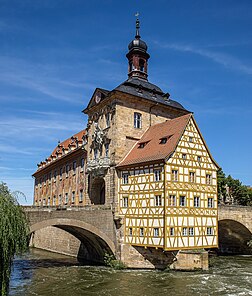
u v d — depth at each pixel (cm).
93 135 3991
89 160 4066
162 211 2995
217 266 3438
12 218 1897
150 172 3180
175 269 3048
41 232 5466
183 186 3134
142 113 3812
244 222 4241
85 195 4328
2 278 1798
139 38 4316
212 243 3306
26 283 2598
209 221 3309
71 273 2984
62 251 4588
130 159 3469
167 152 3105
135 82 4031
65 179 5312
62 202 5344
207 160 3406
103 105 3900
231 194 6344
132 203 3316
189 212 3144
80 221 3134
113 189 3484
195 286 2466
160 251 3133
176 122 3450
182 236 3062
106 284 2536
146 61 4306
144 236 3144
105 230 3303
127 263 3256
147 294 2262
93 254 3819
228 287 2447
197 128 3375
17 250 1903
